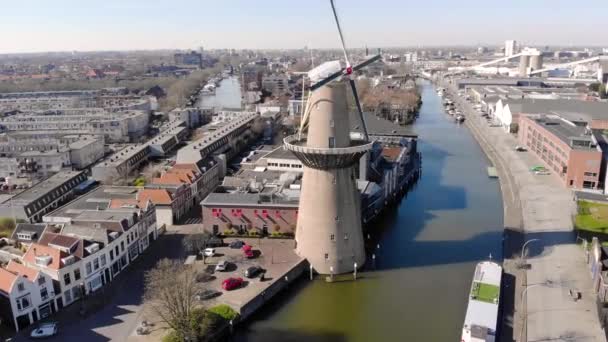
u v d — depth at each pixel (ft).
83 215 327.26
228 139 625.82
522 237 358.02
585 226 368.48
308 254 311.06
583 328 242.78
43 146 614.75
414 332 252.83
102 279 291.38
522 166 574.15
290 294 291.17
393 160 485.97
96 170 501.56
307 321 264.52
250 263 310.04
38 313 253.24
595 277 280.51
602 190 471.21
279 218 348.79
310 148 282.56
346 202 302.66
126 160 529.45
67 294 268.82
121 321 251.60
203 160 492.54
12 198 401.70
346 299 285.23
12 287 239.91
